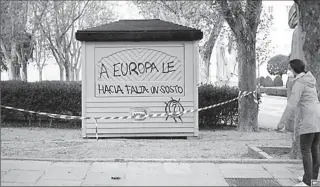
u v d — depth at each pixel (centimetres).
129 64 1176
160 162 849
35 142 1093
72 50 3928
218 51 3559
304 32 880
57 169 787
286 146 1029
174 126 1188
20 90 1480
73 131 1373
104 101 1175
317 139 702
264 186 691
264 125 1656
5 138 1192
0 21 2008
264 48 2697
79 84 1542
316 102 691
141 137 1191
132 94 1178
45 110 1490
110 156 902
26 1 2253
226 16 1386
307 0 862
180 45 1177
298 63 693
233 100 1427
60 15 2727
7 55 2411
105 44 1170
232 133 1342
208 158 890
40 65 3903
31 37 2578
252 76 1395
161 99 1180
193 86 1181
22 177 728
